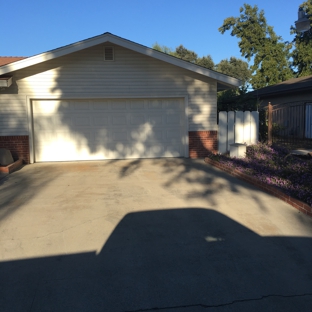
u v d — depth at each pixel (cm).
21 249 454
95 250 452
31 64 1062
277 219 565
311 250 455
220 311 327
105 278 384
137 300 344
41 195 711
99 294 353
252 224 545
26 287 365
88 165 1084
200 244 473
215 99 1204
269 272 400
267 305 337
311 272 400
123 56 1155
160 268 407
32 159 1143
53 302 339
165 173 941
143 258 432
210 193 721
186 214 591
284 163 921
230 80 1163
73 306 333
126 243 474
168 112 1212
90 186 791
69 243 473
